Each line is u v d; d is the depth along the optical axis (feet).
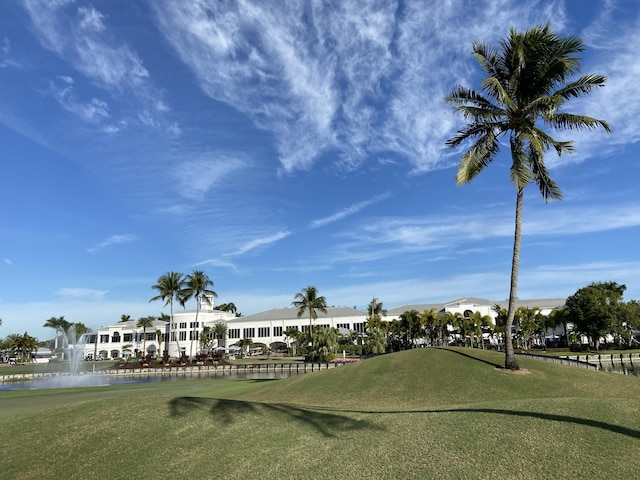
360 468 32.30
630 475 27.32
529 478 28.04
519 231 83.61
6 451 41.09
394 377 81.51
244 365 222.69
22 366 358.84
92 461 38.27
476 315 296.30
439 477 29.30
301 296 294.87
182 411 51.26
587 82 77.92
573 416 38.73
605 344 311.47
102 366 311.27
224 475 34.12
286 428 44.96
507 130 84.84
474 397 68.80
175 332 397.19
